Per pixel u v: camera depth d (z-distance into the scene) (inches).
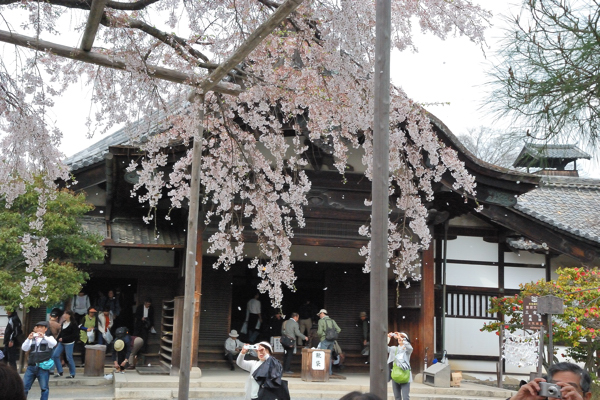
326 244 617.0
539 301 342.3
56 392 498.9
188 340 277.0
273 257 365.7
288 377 608.4
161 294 666.8
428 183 359.9
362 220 623.5
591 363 554.9
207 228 590.2
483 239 692.7
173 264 657.0
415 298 637.9
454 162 336.8
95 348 557.9
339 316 757.3
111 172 518.6
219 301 717.9
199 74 272.4
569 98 197.9
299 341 720.3
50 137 267.3
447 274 679.1
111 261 641.0
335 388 561.3
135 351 608.7
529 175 603.2
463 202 632.4
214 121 334.6
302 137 526.9
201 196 554.3
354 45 262.1
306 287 831.7
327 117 319.3
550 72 199.6
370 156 325.7
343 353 711.1
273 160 580.4
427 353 609.0
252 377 314.7
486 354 669.9
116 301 639.1
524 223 647.8
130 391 481.7
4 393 106.1
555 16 196.1
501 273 688.4
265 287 362.6
